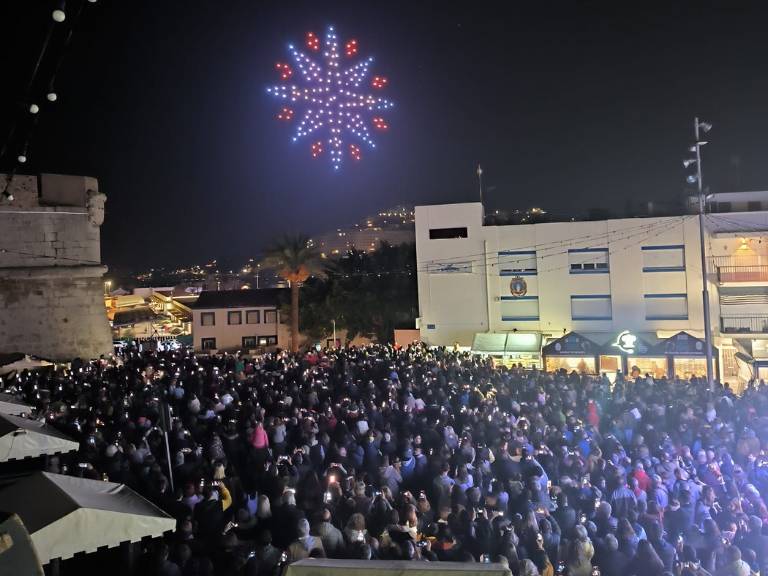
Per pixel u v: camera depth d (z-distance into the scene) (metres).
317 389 18.34
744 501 10.16
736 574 7.80
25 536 4.42
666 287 32.59
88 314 31.58
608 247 33.34
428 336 35.72
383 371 21.98
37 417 13.99
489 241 35.09
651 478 10.51
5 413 10.91
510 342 33.38
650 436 13.56
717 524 9.24
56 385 19.39
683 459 11.95
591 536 8.82
